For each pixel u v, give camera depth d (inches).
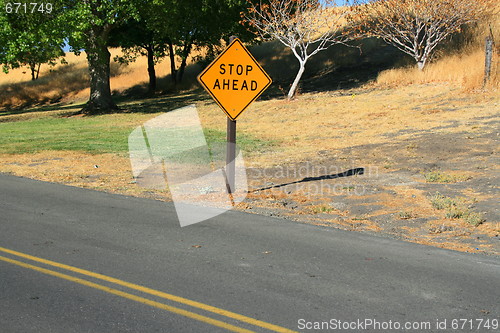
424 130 663.1
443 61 1077.8
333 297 190.2
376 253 246.7
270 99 1256.2
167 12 1251.2
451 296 191.8
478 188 383.6
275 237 274.2
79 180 469.4
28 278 209.8
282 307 181.0
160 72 2144.4
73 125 1083.3
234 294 192.9
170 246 256.1
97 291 195.6
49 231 284.0
